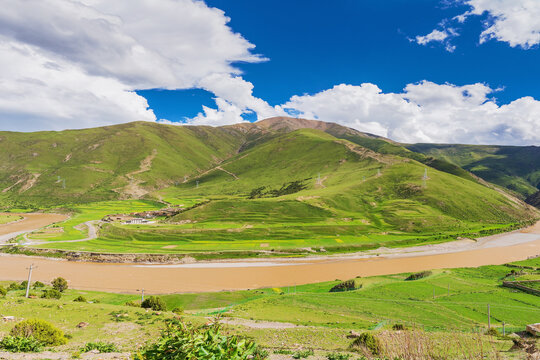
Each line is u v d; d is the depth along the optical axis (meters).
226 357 4.99
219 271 101.12
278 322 40.53
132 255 115.06
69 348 18.55
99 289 78.62
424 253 130.12
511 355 16.12
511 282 74.56
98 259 113.00
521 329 44.06
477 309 55.34
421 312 52.09
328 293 66.75
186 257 116.38
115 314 33.62
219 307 61.53
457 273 89.62
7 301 34.50
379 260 118.50
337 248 132.62
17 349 16.05
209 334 5.25
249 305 54.84
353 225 170.38
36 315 30.44
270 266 108.56
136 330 27.84
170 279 90.75
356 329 37.72
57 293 49.41
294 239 148.75
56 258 114.00
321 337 29.45
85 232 156.62
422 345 6.89
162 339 5.24
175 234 150.00
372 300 60.00
